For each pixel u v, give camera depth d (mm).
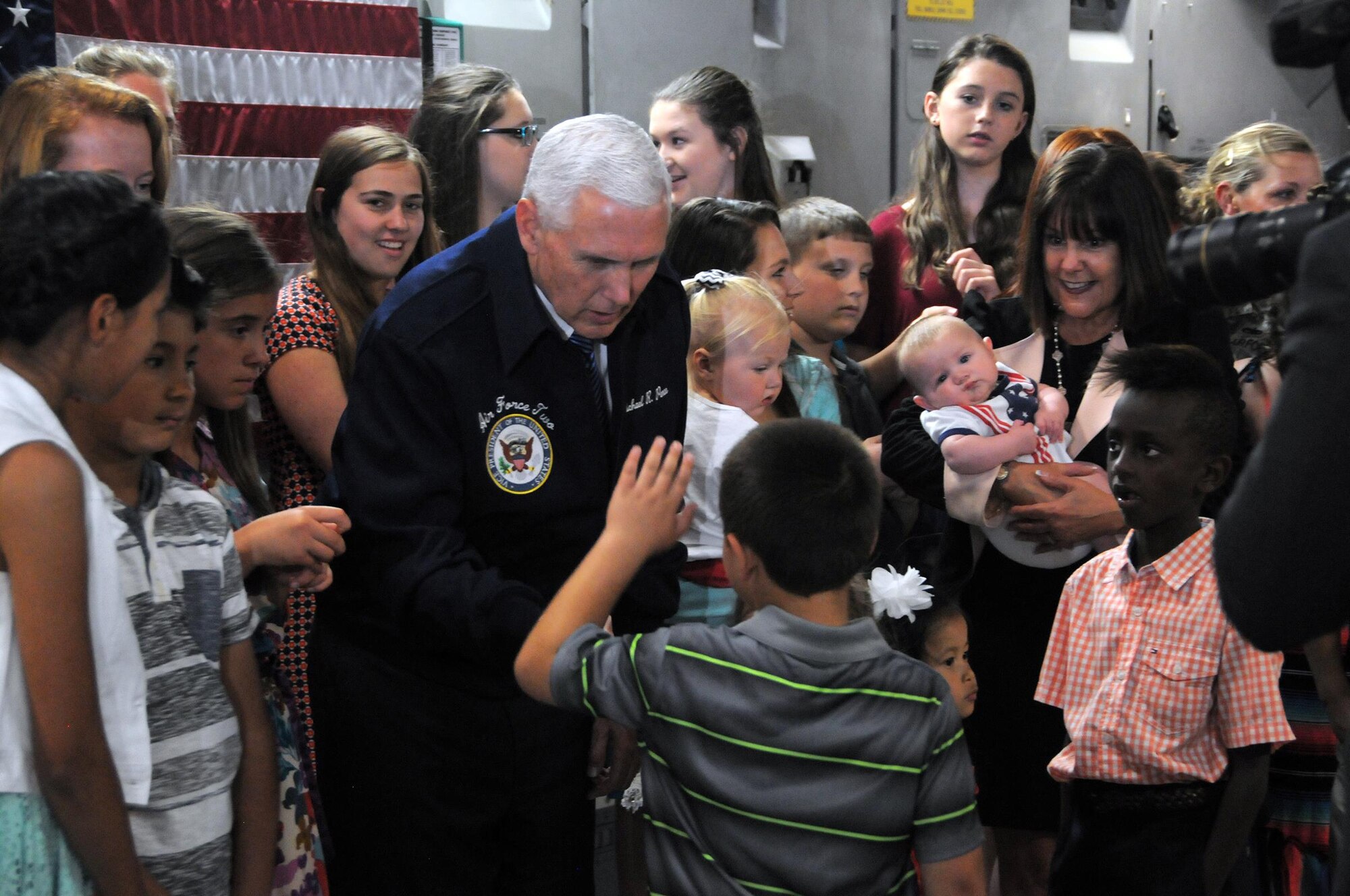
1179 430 1856
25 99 2035
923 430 2354
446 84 2986
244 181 3381
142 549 1488
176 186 3303
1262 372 2635
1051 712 2279
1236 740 1812
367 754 1894
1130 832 1896
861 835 1422
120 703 1371
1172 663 1861
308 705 2352
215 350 1883
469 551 1754
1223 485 2303
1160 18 4289
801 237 2762
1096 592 1993
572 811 1985
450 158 2947
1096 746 1904
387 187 2434
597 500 1873
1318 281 1018
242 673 1634
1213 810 1864
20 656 1275
